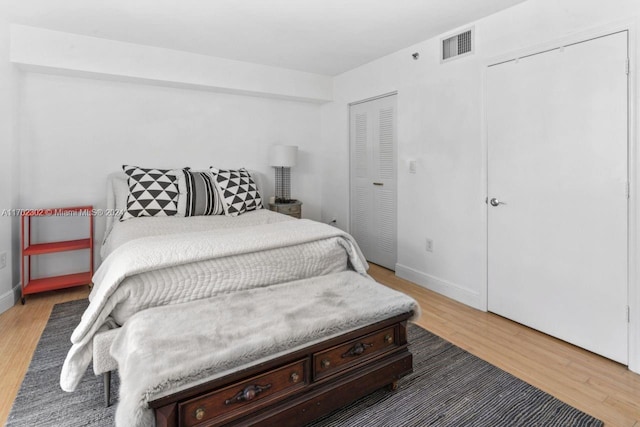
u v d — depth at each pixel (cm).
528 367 198
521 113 241
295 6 247
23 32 279
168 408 116
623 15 190
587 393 175
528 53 234
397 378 171
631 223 192
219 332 140
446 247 304
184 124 374
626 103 191
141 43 319
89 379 189
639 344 191
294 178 452
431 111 310
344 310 161
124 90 343
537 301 240
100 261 339
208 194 332
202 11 255
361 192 413
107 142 338
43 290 293
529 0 232
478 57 267
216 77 360
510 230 253
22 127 303
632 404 167
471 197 279
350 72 408
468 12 254
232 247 190
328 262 219
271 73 392
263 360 134
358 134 410
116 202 319
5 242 279
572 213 218
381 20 268
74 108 322
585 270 213
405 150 340
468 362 204
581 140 211
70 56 295
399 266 358
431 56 307
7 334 236
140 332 140
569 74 214
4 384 182
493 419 157
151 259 169
